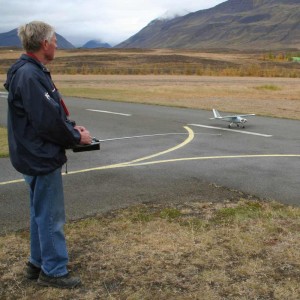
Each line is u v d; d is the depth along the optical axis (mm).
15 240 4285
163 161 7871
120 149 9008
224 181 6516
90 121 13195
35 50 2955
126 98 20625
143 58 82250
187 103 18391
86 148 3303
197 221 4758
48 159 3021
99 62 69062
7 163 7770
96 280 3473
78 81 33656
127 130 11531
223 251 3957
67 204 5414
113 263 3754
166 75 44688
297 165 7512
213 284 3369
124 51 142375
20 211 5168
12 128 3023
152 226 4609
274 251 3947
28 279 3516
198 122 12859
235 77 42469
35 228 3400
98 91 24609
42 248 3301
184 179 6633
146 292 3268
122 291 3299
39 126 2869
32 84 2836
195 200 5590
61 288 3342
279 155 8344
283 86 30234
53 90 3000
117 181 6516
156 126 12172
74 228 4574
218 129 11562
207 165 7535
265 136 10430
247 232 4414
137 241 4211
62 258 3344
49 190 3158
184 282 3412
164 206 5340
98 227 4598
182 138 10250
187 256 3865
